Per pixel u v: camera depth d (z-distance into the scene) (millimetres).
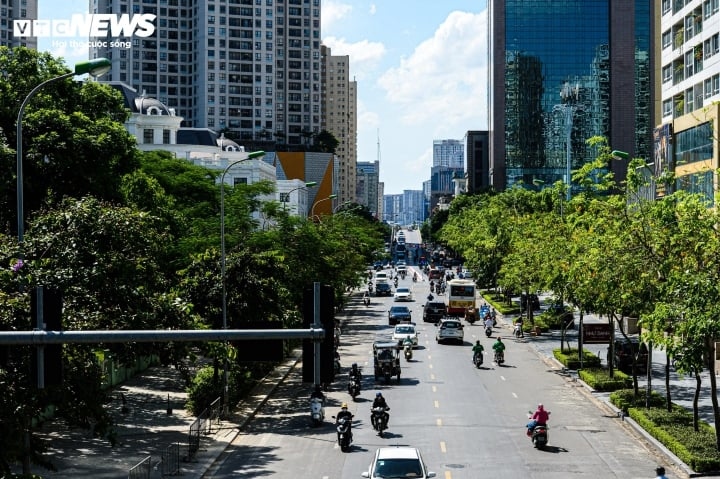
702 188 59969
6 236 29641
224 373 40656
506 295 105312
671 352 29578
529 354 63469
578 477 29125
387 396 45781
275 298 44594
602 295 39312
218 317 43344
